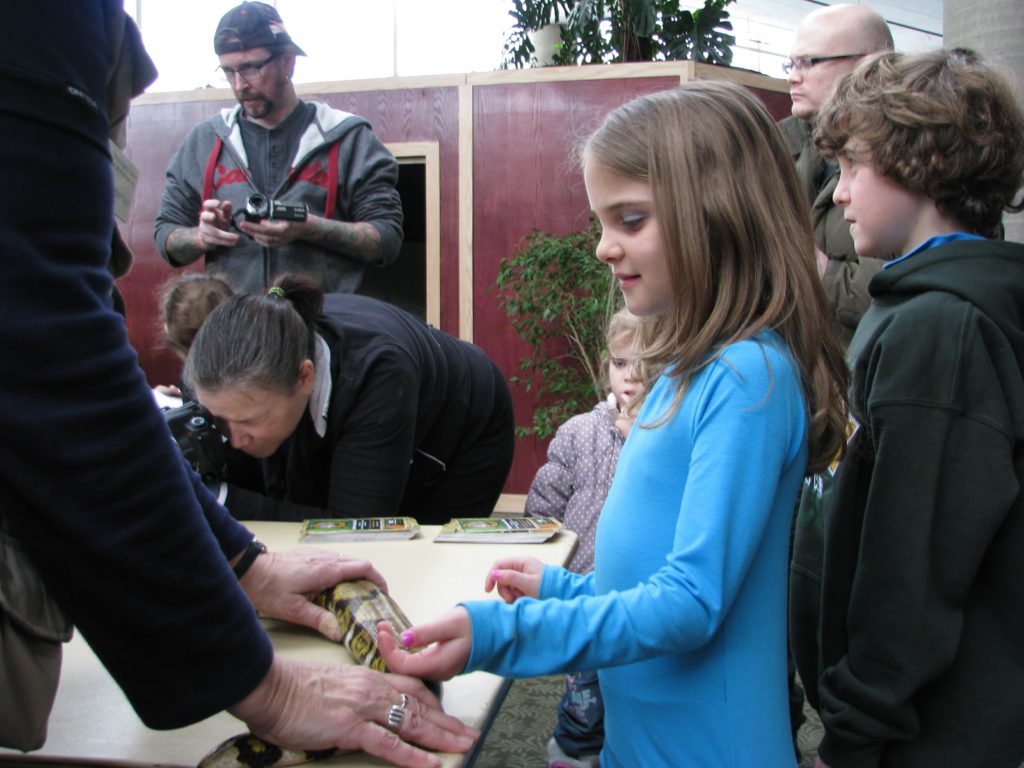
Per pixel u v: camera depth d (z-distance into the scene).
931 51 1.15
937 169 1.07
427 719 0.73
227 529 0.95
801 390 0.87
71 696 0.85
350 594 0.94
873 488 1.03
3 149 0.58
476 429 2.01
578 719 1.78
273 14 2.57
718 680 0.84
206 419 1.50
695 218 0.86
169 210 2.77
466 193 4.35
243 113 2.70
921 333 1.03
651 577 0.79
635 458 0.90
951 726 1.01
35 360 0.58
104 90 0.66
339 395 1.54
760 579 0.85
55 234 0.61
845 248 1.81
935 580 0.98
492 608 0.77
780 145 0.93
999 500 0.97
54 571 0.62
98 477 0.61
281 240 2.38
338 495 1.56
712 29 4.59
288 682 0.69
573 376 4.25
